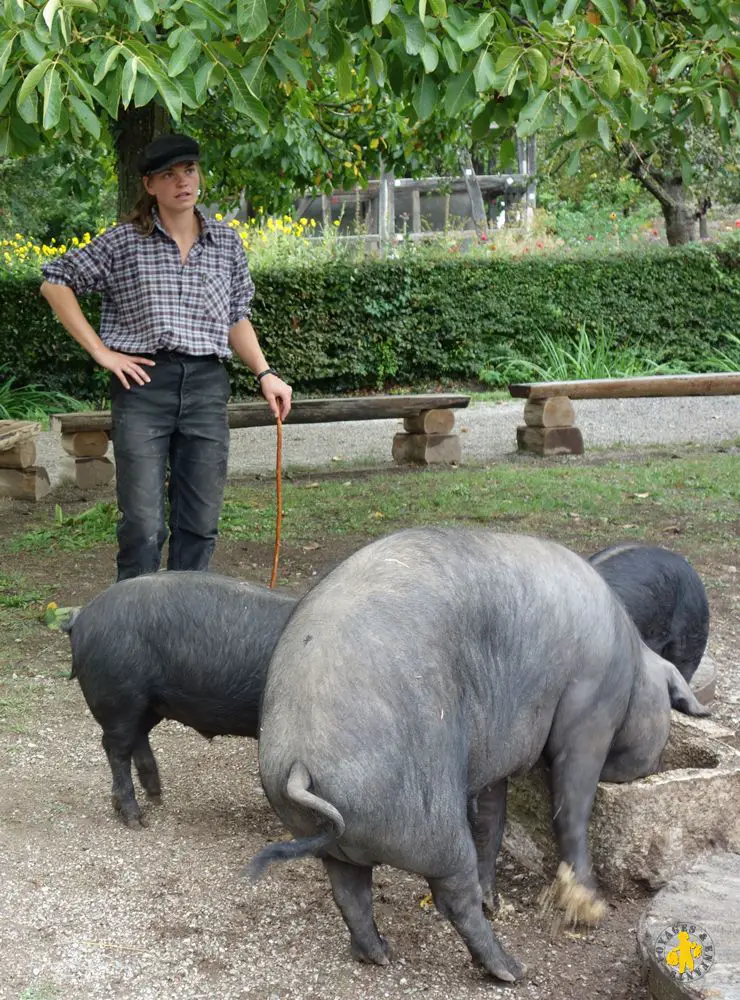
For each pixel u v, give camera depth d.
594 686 2.91
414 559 2.69
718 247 17.56
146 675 3.51
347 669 2.47
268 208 12.46
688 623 3.98
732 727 4.58
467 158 23.25
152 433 4.91
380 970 2.95
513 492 9.20
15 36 3.86
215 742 4.57
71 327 4.84
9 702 4.85
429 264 16.97
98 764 4.30
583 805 2.98
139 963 2.98
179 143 4.70
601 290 17.41
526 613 2.77
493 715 2.72
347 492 9.42
